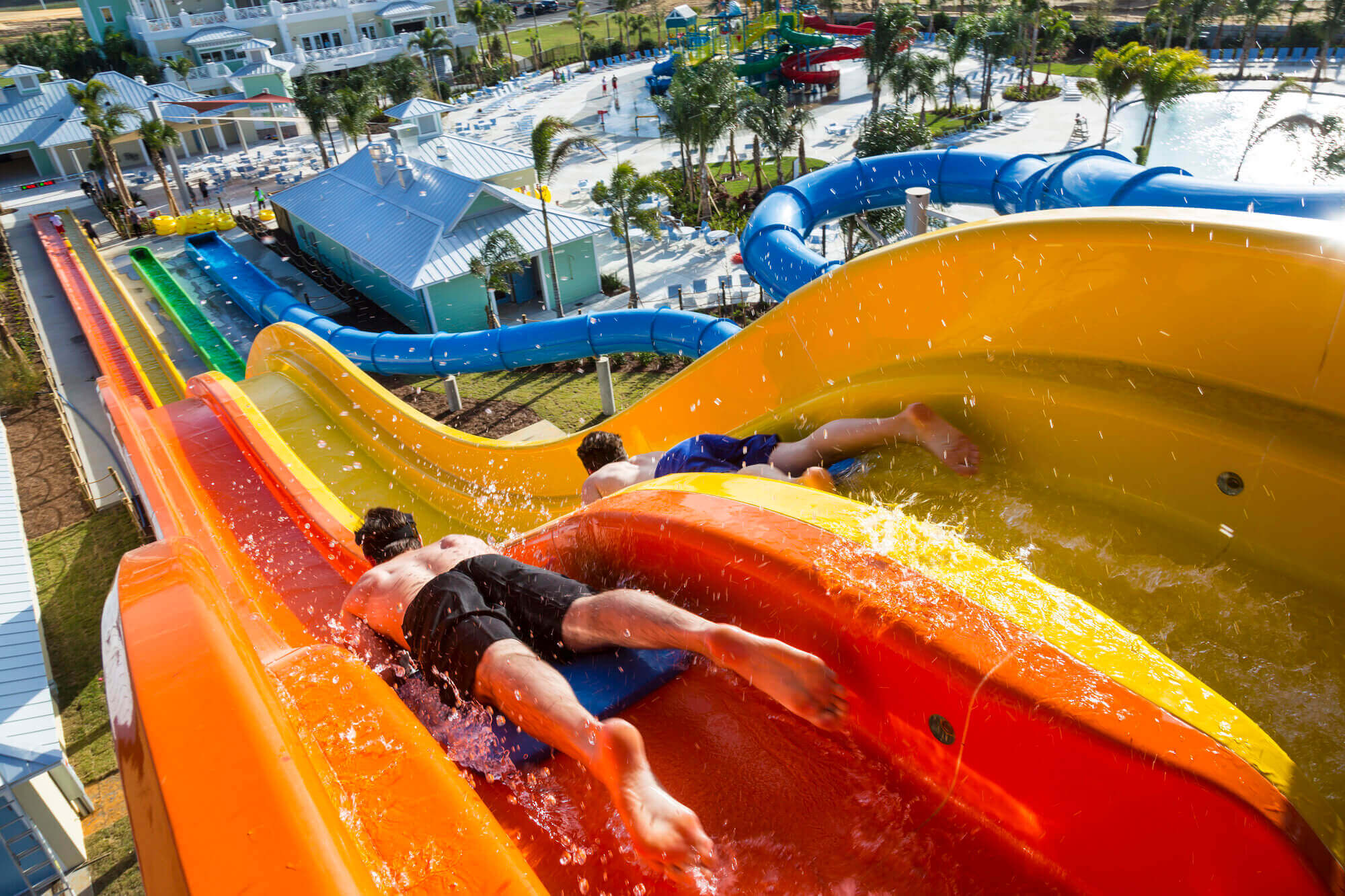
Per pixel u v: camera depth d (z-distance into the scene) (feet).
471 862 5.15
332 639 13.92
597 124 170.71
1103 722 4.72
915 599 5.92
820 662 5.89
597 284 96.94
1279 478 7.00
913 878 5.40
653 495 8.66
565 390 70.28
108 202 137.39
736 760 6.60
